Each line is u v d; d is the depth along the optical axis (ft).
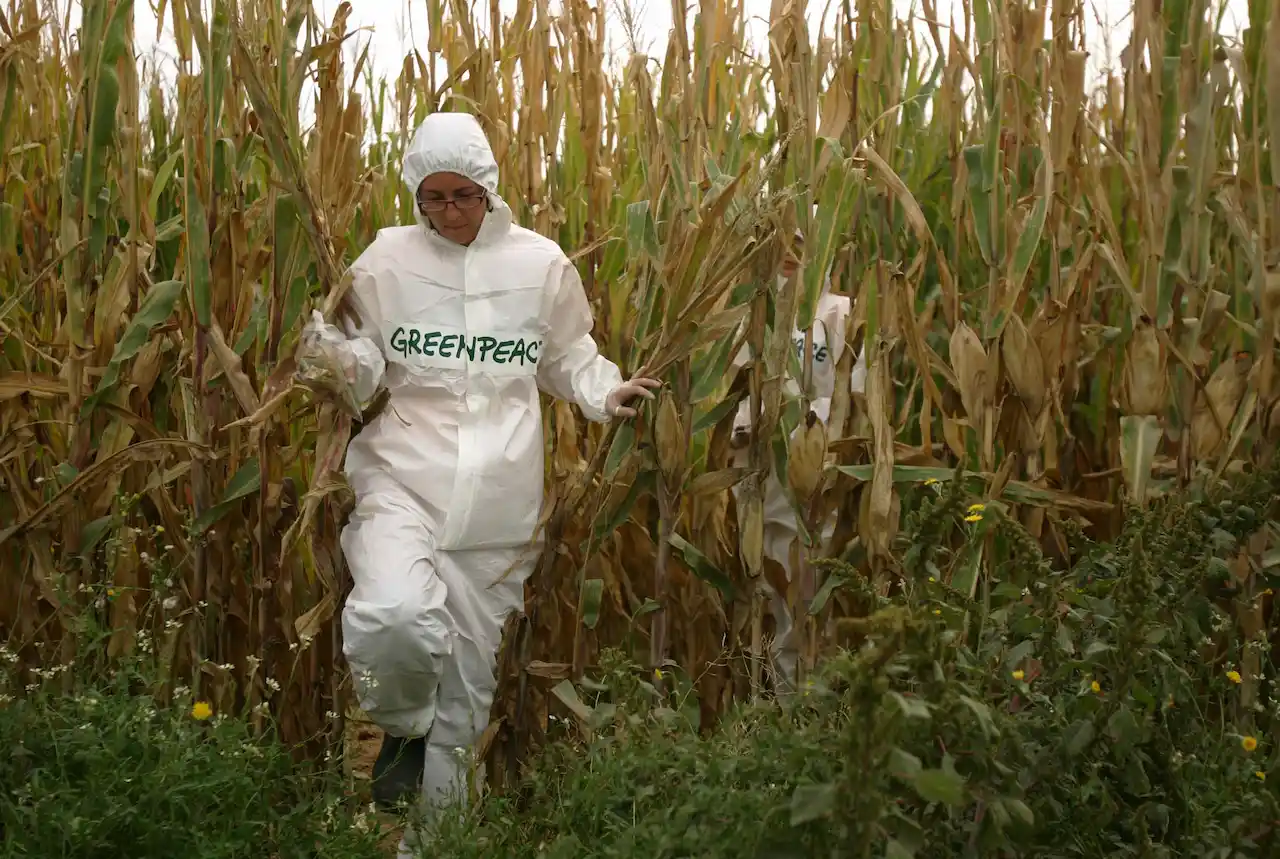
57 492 11.71
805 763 7.07
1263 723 10.24
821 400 13.19
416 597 9.62
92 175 11.09
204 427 11.16
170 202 13.96
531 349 10.56
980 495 11.29
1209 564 9.46
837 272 12.92
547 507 10.96
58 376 11.44
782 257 11.03
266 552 11.18
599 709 9.81
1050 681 8.19
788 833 6.70
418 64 13.37
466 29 13.35
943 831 7.25
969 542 10.53
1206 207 11.93
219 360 10.86
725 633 11.98
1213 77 11.72
